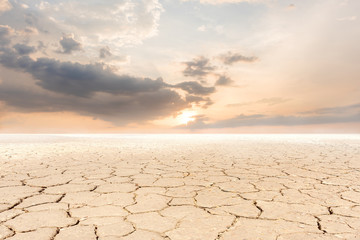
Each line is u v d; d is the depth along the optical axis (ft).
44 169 13.04
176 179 10.82
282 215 6.54
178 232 5.48
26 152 20.88
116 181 10.38
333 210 6.91
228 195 8.38
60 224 5.88
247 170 13.01
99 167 13.78
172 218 6.32
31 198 7.93
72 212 6.70
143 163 15.26
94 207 7.12
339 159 17.07
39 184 9.77
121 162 15.62
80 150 23.17
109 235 5.31
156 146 28.50
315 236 5.30
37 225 5.80
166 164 14.90
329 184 9.93
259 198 8.05
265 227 5.77
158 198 8.02
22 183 9.94
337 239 5.16
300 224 5.94
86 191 8.79
